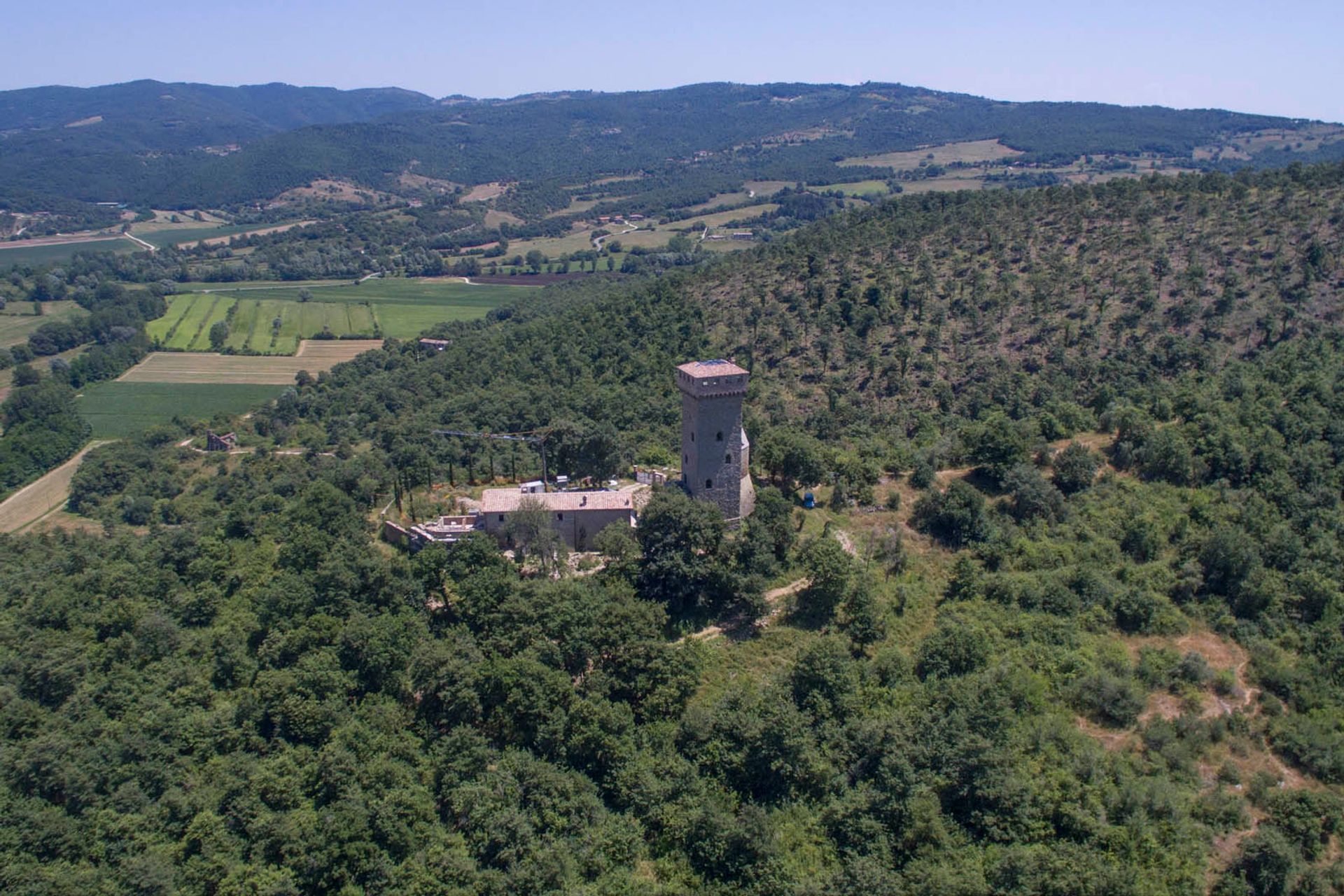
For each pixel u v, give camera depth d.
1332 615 82.75
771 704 71.19
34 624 93.56
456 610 85.56
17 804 67.38
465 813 66.00
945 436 133.00
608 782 69.38
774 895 58.94
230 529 113.50
